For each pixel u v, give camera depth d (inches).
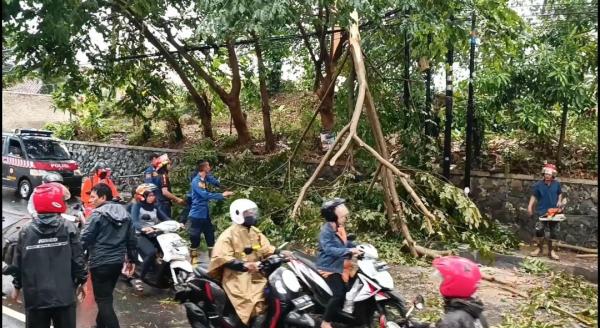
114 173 639.8
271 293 207.6
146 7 434.6
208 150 536.7
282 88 732.0
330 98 522.3
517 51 423.5
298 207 376.5
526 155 437.7
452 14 402.9
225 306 216.8
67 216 294.7
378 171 386.0
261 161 495.8
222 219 403.5
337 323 236.1
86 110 719.7
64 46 464.1
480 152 446.9
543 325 243.3
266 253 218.1
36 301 167.6
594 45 407.2
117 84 565.6
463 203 370.9
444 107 463.8
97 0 415.8
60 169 576.1
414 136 445.7
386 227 395.2
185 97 637.9
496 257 366.9
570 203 403.9
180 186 490.3
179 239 282.2
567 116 463.5
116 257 204.1
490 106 434.0
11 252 226.1
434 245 377.4
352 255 213.3
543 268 343.6
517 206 421.4
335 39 553.6
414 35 395.2
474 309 119.8
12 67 481.4
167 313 257.4
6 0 344.5
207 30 337.7
